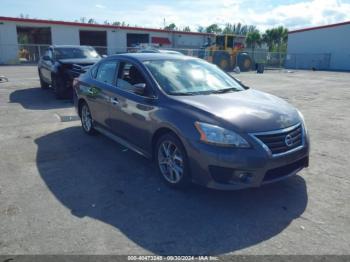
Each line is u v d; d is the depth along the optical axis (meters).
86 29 34.66
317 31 37.41
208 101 3.96
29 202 3.62
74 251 2.77
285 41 57.06
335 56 35.97
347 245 2.88
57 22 32.31
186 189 3.93
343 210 3.50
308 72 29.70
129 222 3.24
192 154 3.55
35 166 4.69
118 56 5.30
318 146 5.75
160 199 3.73
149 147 4.30
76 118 7.67
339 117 8.27
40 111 8.41
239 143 3.36
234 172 3.37
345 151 5.46
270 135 3.47
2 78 15.02
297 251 2.80
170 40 41.66
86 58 10.99
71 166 4.70
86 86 5.91
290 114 3.92
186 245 2.88
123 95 4.74
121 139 5.05
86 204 3.60
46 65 11.04
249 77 22.31
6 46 29.08
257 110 3.79
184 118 3.68
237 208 3.54
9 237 2.95
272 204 3.62
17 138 6.05
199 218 3.33
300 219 3.32
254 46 57.91
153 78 4.36
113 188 4.00
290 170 3.73
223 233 3.07
